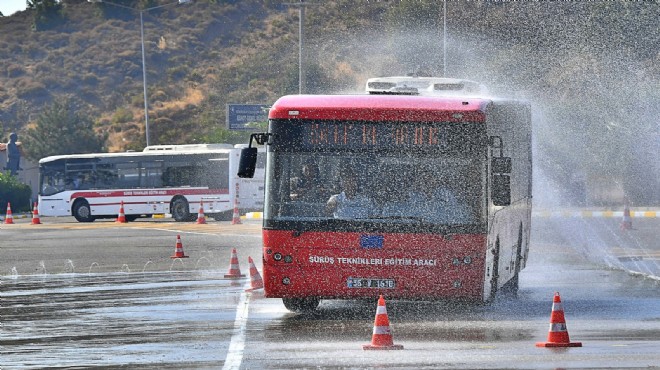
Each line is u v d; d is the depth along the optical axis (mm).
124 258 46281
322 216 26078
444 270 25734
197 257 45938
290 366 19109
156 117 157625
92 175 84750
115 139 154000
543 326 24641
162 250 50062
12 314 28172
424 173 26094
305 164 26344
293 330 24172
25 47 192625
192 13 195250
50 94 176500
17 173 114188
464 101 26469
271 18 189500
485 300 26203
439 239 25750
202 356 20438
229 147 84625
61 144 133625
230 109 116312
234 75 168250
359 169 26219
